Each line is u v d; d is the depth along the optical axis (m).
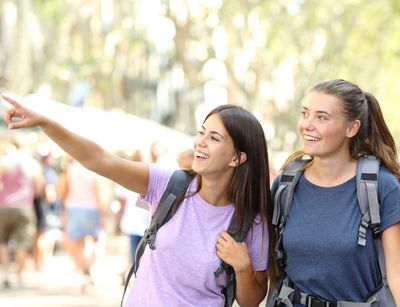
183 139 24.81
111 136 23.69
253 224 6.00
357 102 5.88
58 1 31.83
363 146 5.94
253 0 34.06
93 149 5.82
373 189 5.75
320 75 36.91
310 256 5.78
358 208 5.78
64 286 17.91
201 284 5.86
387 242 5.75
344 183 5.85
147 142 23.80
